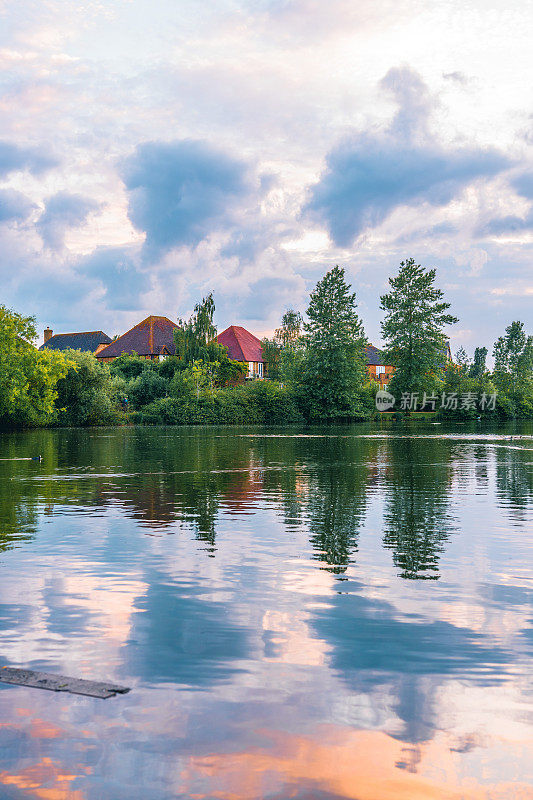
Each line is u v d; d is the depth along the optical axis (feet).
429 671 15.87
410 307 280.51
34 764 11.53
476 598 22.12
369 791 10.73
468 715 13.52
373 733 12.71
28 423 210.18
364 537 32.73
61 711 13.61
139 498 47.32
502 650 17.28
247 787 10.80
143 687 14.88
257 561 27.55
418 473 65.00
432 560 27.68
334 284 278.05
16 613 20.42
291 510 41.60
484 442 126.82
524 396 387.96
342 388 274.16
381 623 19.51
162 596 22.35
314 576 25.07
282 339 428.15
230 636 18.35
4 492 50.93
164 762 11.59
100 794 10.61
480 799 10.48
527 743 12.37
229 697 14.34
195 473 65.51
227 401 253.44
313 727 12.94
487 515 39.55
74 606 21.21
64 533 33.91
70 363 217.97
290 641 17.95
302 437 148.36
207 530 34.73
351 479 59.88
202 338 292.40
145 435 157.99
